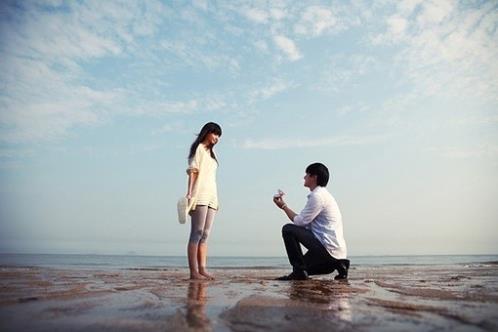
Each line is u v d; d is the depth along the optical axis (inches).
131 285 124.8
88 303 82.4
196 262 166.9
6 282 132.3
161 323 62.6
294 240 164.6
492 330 58.2
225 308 77.6
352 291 111.7
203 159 173.3
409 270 285.4
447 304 83.4
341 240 162.7
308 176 171.8
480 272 247.6
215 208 178.4
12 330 57.7
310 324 62.6
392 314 71.3
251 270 334.6
